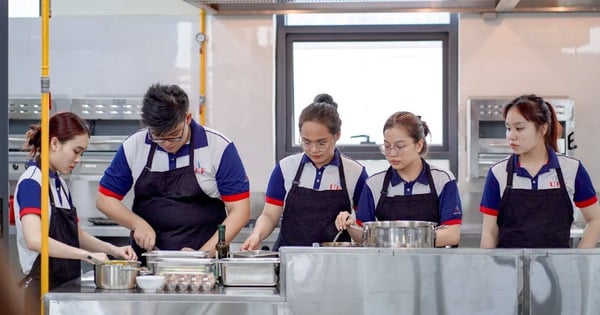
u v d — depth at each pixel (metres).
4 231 3.01
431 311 2.45
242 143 5.04
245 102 5.03
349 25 5.20
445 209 3.09
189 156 3.10
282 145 5.21
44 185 2.63
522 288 2.46
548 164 3.21
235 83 5.03
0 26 3.00
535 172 3.22
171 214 3.13
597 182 4.86
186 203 3.15
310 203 3.38
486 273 2.45
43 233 2.61
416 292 2.46
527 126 3.12
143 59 5.05
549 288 2.45
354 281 2.46
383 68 5.26
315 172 3.40
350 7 4.66
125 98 4.89
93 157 4.88
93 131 5.04
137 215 3.18
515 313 2.45
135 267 2.60
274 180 3.46
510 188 3.23
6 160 3.03
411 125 3.03
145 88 5.05
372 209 3.21
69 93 5.07
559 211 3.21
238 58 5.02
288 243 3.41
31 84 5.07
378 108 5.27
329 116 3.17
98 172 4.88
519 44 4.87
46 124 2.64
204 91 5.03
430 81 5.24
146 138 3.10
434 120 5.24
